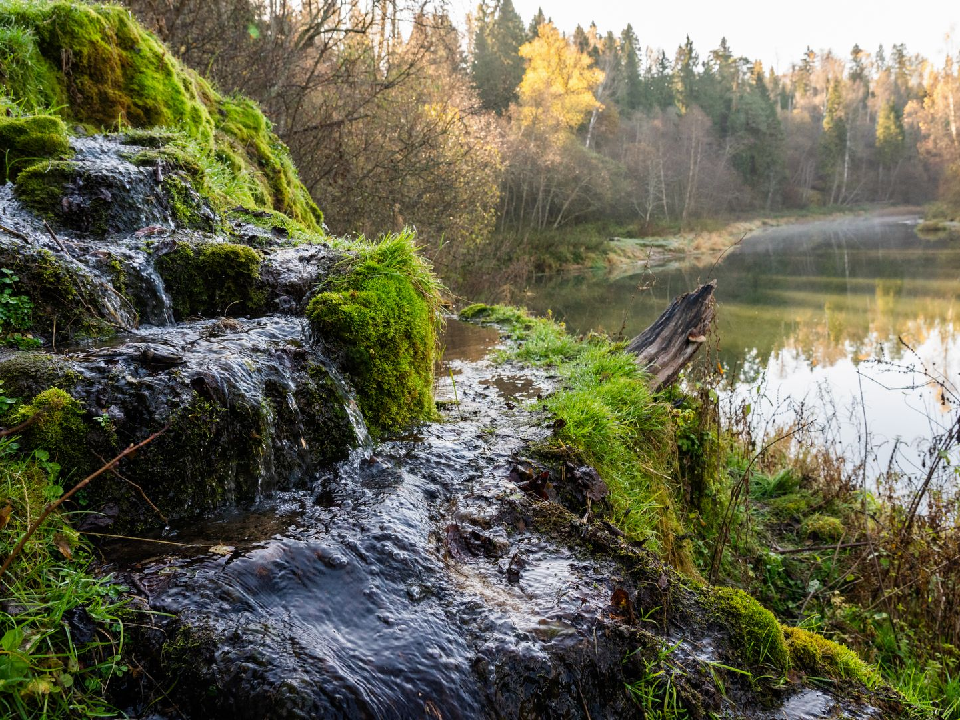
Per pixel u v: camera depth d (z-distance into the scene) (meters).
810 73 125.19
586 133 56.56
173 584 2.43
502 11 51.19
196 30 11.89
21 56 6.32
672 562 4.60
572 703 2.50
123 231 4.91
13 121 5.16
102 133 6.65
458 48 17.48
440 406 5.11
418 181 16.67
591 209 41.72
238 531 2.90
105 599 2.33
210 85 10.17
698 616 3.25
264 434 3.35
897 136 85.56
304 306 4.67
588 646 2.64
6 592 2.21
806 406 10.38
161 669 2.18
